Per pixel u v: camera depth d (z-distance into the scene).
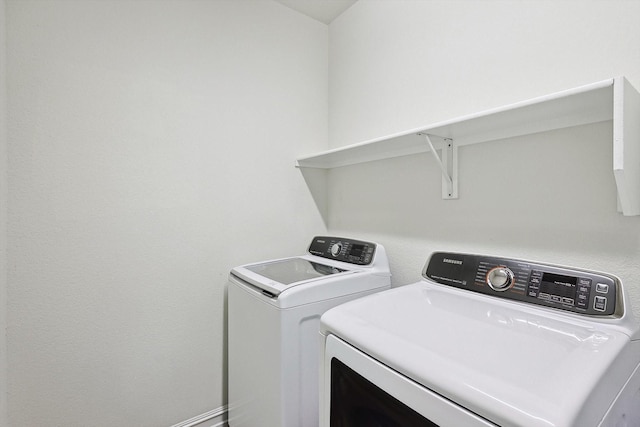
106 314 1.48
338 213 2.24
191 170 1.72
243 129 1.91
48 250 1.34
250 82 1.93
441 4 1.56
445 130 1.33
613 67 1.03
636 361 0.77
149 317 1.60
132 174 1.54
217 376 1.80
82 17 1.40
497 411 0.53
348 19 2.15
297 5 2.10
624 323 0.81
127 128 1.52
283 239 2.09
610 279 0.88
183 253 1.70
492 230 1.36
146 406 1.59
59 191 1.36
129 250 1.54
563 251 1.14
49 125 1.34
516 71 1.28
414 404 0.66
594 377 0.59
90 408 1.44
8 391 1.26
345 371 0.86
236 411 1.62
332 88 2.29
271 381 1.29
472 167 1.43
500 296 1.06
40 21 1.31
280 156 2.07
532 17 1.23
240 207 1.90
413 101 1.71
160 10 1.61
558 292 0.95
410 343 0.75
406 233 1.74
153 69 1.59
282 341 1.24
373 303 1.05
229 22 1.85
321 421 0.96
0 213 1.19
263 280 1.44
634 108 0.90
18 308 1.28
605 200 1.04
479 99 1.41
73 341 1.40
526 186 1.24
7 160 1.25
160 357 1.63
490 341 0.76
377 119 1.93
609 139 1.04
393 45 1.82
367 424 0.78
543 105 1.00
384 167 1.87
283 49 2.09
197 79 1.73
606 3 1.04
